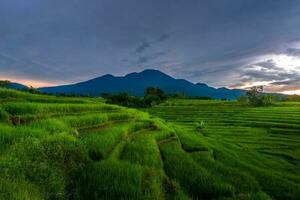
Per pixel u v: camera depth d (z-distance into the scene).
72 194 13.02
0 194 8.73
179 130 42.66
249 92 129.25
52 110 28.39
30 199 9.31
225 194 16.69
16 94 37.31
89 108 36.47
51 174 12.25
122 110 45.56
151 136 29.39
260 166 26.64
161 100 158.38
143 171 16.16
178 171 18.83
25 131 15.85
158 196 13.95
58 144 15.04
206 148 28.80
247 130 54.97
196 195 16.77
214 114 86.56
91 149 18.16
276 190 18.56
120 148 21.73
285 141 44.12
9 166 10.82
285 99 182.75
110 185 13.95
